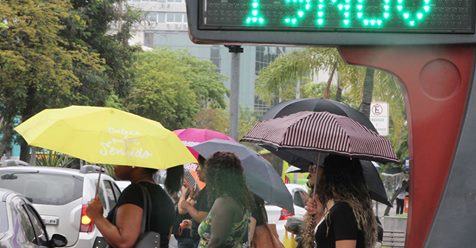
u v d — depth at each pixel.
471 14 5.59
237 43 5.64
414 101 5.67
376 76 29.67
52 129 8.78
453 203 5.57
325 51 31.47
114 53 47.00
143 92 73.38
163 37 166.38
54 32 36.00
